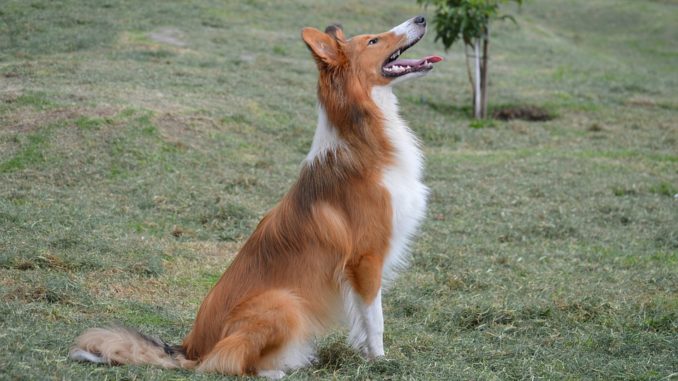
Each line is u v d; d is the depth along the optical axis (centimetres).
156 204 941
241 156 1146
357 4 2342
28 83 1292
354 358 546
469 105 1625
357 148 541
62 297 646
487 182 1138
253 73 1570
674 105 1709
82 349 488
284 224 525
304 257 517
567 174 1187
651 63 2356
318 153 544
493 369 553
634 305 698
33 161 1020
